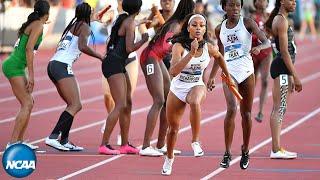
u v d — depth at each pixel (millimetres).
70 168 30203
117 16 32594
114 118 32688
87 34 33000
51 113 45531
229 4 29266
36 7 32031
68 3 85000
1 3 77250
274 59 31844
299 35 111062
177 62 27281
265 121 42688
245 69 29094
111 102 35188
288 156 32156
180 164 31078
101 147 33125
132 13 32312
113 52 32375
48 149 34156
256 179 28359
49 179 28156
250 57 29375
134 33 32156
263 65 41719
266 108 47656
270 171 29766
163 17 34406
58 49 33438
